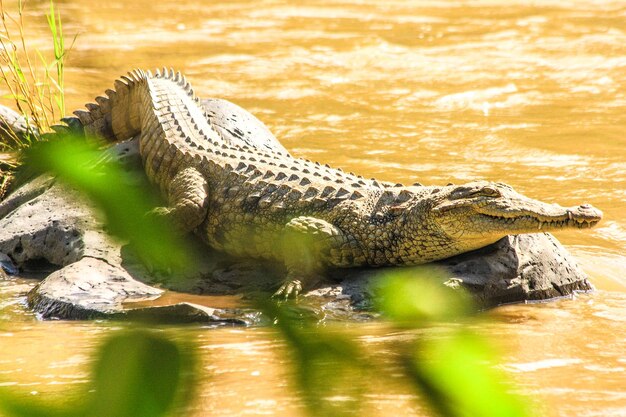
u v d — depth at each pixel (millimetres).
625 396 6617
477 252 10289
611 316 9438
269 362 6945
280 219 10711
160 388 1462
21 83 15953
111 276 10250
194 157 11609
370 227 10320
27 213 11727
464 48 28250
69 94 18984
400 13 34875
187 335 8258
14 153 15438
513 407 1402
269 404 5875
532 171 16062
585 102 21781
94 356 1530
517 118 20172
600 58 26609
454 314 9391
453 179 15453
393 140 18281
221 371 6746
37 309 9648
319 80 23922
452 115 20547
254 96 22016
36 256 11273
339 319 9078
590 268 11398
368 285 9914
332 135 18609
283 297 9664
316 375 1529
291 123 19531
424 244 10078
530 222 9578
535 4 36438
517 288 9984
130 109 13812
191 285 10344
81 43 24250
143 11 33625
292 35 30109
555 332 8633
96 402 1440
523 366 7328
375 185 11039
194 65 25125
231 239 11055
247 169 11250
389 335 7918
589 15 33688
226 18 33375
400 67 25641
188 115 12805
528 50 27828
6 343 8242
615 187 15102
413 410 4859
